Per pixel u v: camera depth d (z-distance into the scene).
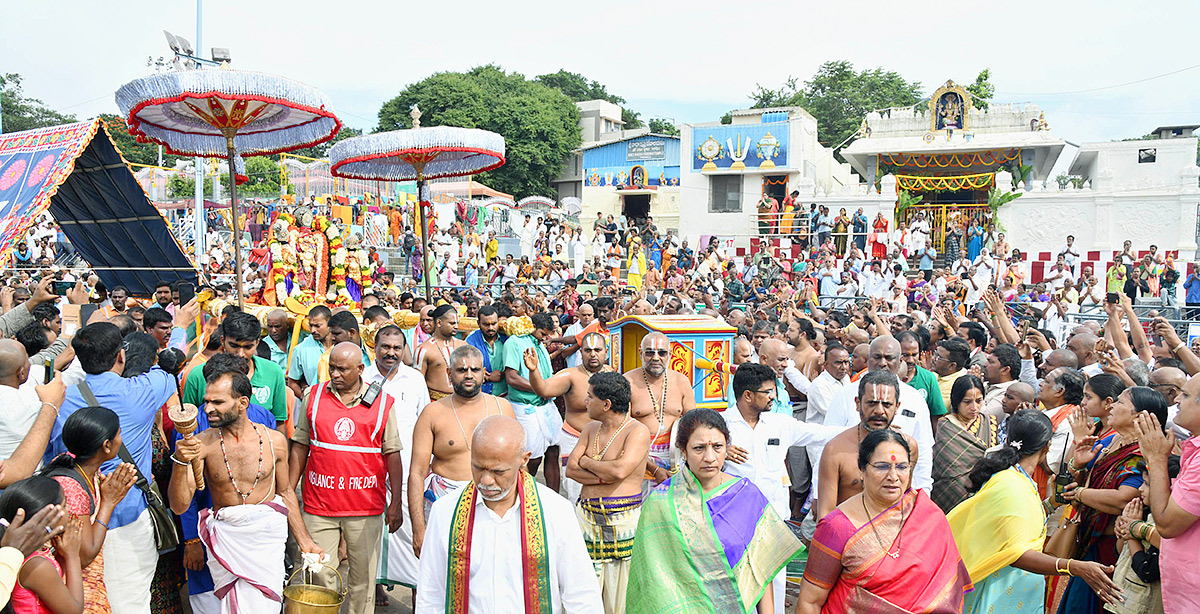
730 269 20.14
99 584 3.84
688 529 3.75
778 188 31.67
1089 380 4.86
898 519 3.51
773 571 3.80
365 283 10.17
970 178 28.45
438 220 27.55
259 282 15.33
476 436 3.30
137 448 4.57
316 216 9.48
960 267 20.98
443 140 10.26
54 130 8.74
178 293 9.03
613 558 4.76
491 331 7.27
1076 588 4.42
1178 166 25.80
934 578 3.47
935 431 6.45
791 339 8.28
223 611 4.39
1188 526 3.64
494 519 3.38
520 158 44.53
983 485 4.14
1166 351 6.99
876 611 3.42
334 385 4.94
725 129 31.89
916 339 7.09
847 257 23.41
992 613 4.07
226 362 4.46
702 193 32.53
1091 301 18.86
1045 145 27.25
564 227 27.67
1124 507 4.11
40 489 3.28
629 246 24.72
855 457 4.69
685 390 6.01
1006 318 8.55
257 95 7.66
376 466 4.96
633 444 4.73
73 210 10.11
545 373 7.09
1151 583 3.91
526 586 3.35
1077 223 25.53
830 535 3.53
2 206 8.12
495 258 24.25
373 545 5.02
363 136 10.58
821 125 49.19
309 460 4.96
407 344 8.05
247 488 4.44
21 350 4.54
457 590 3.36
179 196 32.66
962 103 28.31
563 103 49.12
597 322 8.59
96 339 4.55
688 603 3.70
